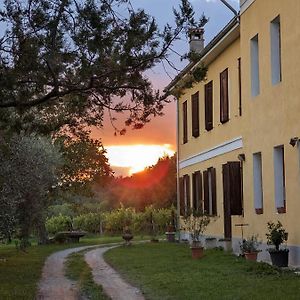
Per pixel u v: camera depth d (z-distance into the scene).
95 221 42.25
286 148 13.36
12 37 8.19
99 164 33.81
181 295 9.80
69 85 8.59
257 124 15.34
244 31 16.31
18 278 13.60
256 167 15.66
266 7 14.65
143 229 37.12
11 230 16.33
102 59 8.35
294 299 8.69
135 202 54.56
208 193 21.44
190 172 24.42
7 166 15.56
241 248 15.41
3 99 8.52
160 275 12.80
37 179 18.78
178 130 26.73
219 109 19.91
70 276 14.08
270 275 11.66
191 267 13.97
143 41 8.40
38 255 21.48
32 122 10.02
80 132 10.41
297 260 12.70
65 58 8.18
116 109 9.25
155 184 53.94
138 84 8.84
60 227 39.03
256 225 15.41
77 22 8.13
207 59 20.36
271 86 14.32
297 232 12.73
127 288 11.39
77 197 38.47
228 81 18.73
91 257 19.72
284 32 13.48
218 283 10.85
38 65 8.16
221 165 19.61
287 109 13.32
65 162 28.25
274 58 14.34
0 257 20.42
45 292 11.27
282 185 14.04
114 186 55.84
